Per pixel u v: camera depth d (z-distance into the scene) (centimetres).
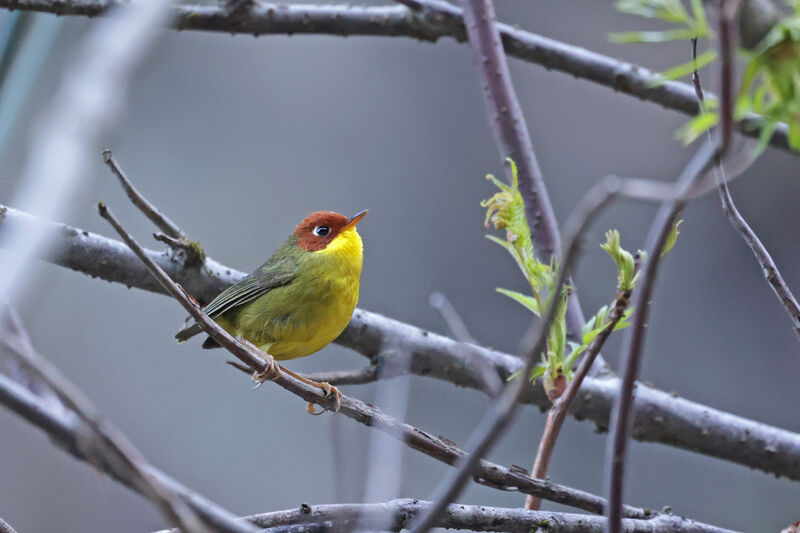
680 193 281
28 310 216
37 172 192
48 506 1423
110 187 1609
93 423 250
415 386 1498
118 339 1569
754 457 712
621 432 367
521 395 304
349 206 1702
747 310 1594
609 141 1720
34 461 1438
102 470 288
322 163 1728
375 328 718
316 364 1573
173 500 271
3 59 597
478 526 459
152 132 1650
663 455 1511
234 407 1591
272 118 1723
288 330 708
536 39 786
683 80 1382
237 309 730
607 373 737
